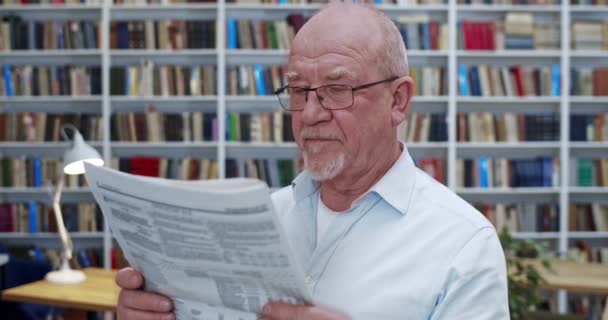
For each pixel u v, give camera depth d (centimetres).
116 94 588
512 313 293
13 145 593
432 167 592
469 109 615
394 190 128
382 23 124
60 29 591
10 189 592
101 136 590
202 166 591
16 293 328
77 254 588
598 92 584
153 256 113
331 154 122
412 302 120
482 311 116
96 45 591
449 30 581
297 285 104
